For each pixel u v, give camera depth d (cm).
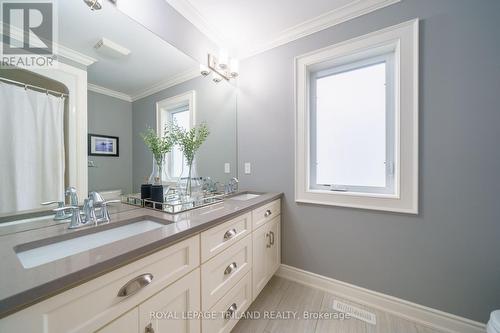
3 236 75
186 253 84
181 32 153
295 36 177
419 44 129
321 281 168
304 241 177
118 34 114
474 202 118
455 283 123
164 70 142
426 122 129
